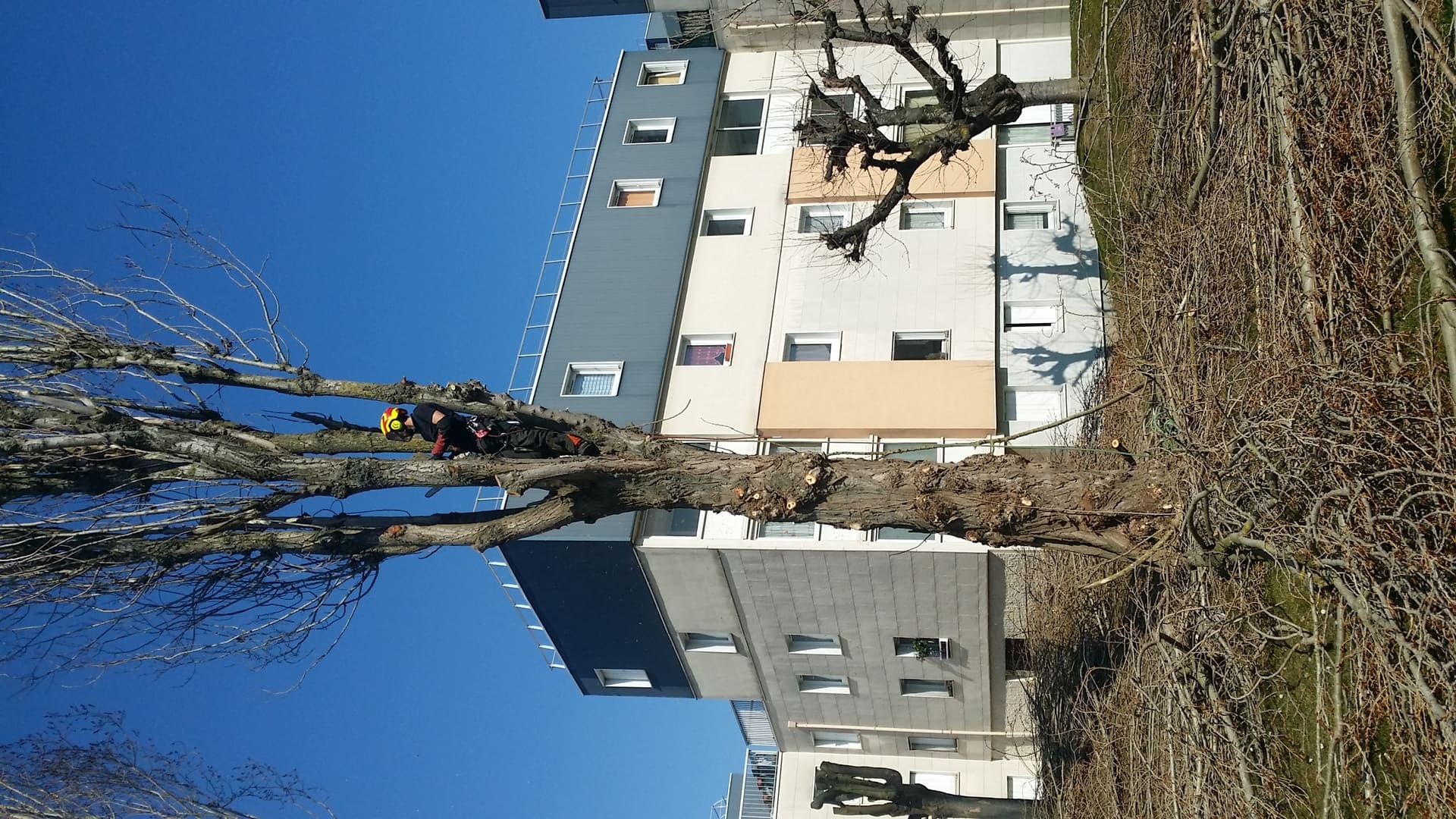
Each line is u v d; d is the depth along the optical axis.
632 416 20.88
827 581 19.11
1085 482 8.67
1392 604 6.97
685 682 23.14
